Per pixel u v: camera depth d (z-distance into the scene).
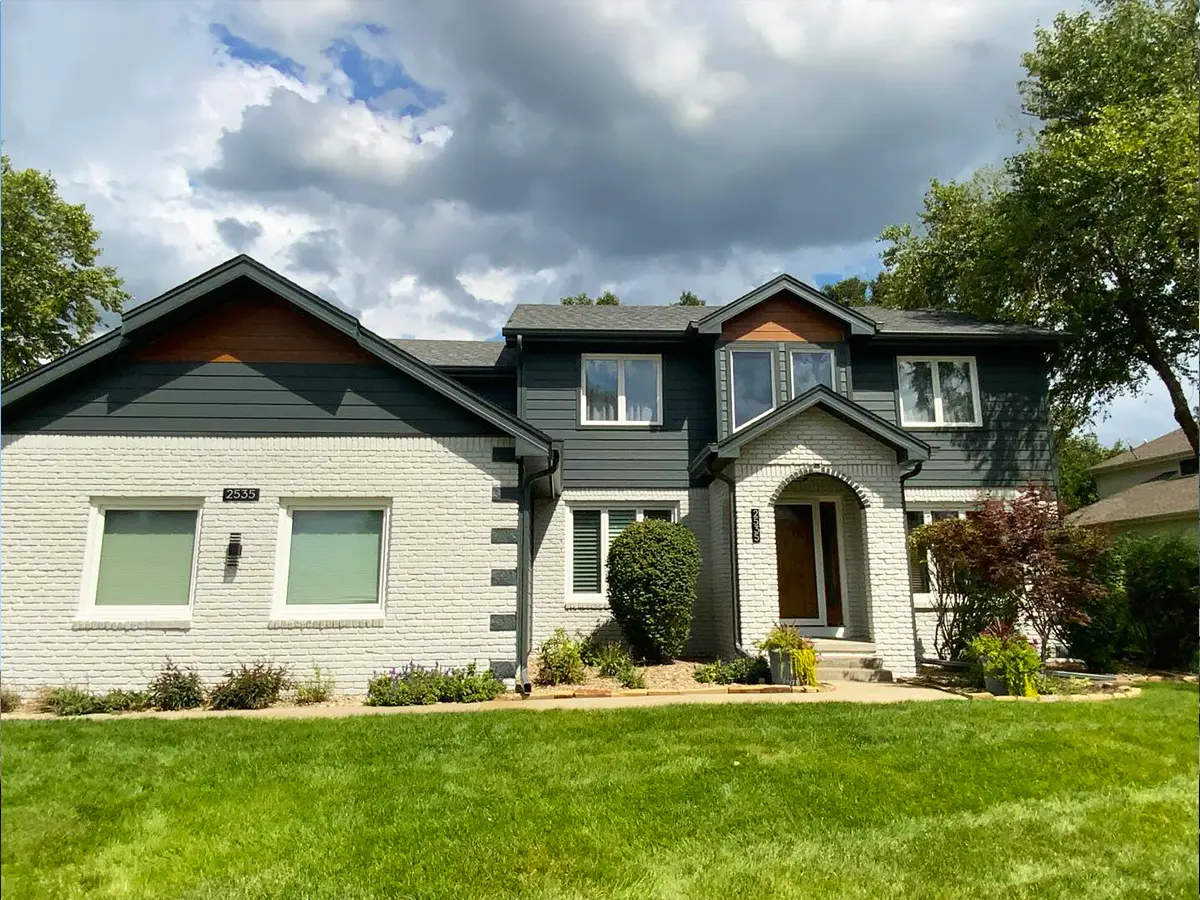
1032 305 19.12
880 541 12.09
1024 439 15.55
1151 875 4.09
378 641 9.96
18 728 7.46
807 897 3.94
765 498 12.20
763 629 11.78
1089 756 6.35
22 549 9.73
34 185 21.02
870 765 6.10
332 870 4.25
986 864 4.30
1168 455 23.83
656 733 7.16
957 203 25.52
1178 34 13.01
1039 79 18.06
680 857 4.42
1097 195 15.20
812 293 14.72
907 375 15.81
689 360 15.16
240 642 9.76
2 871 4.20
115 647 9.62
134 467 10.08
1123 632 13.00
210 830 4.79
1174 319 16.88
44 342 22.52
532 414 14.57
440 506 10.36
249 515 10.10
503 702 9.32
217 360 10.45
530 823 4.89
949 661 12.00
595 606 13.83
